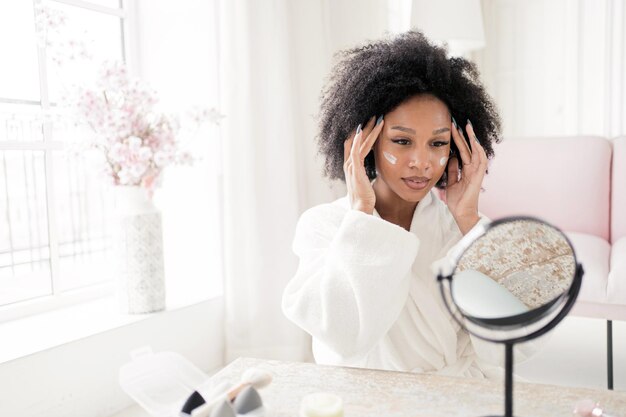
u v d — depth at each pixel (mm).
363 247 778
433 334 860
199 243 1981
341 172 987
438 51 872
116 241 1614
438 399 642
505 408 562
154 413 638
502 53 3254
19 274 1676
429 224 905
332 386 682
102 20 1882
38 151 1706
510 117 3264
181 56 1920
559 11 3078
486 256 584
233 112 1858
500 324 547
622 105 2896
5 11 1592
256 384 624
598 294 1670
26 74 1658
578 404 599
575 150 2248
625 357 2143
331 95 963
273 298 1962
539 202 2262
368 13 2545
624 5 2854
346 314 784
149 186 1520
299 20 2127
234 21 1851
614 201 2201
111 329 1496
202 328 1854
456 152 921
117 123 1432
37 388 1322
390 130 821
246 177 1889
